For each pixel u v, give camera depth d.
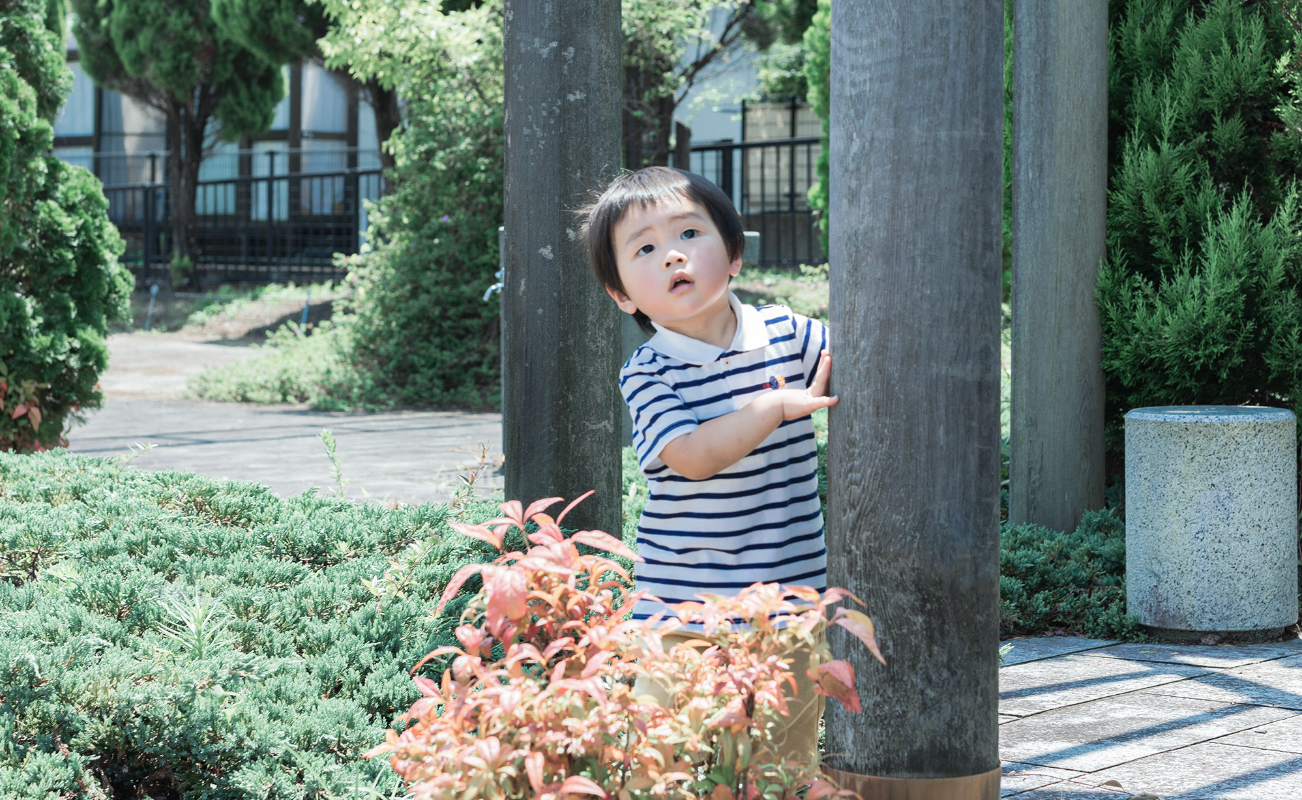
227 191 27.28
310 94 26.88
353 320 13.60
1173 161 5.40
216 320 21.41
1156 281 5.59
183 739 2.79
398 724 2.97
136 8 22.08
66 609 3.25
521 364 3.90
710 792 1.93
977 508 2.20
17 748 2.72
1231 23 5.46
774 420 2.19
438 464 8.62
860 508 2.21
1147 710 3.75
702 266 2.26
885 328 2.17
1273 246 5.09
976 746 2.23
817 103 15.40
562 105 3.80
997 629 2.27
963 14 2.14
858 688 2.24
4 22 7.72
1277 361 5.07
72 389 7.96
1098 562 5.07
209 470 8.28
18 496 4.89
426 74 12.77
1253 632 4.58
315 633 3.35
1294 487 4.63
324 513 4.41
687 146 14.70
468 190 12.83
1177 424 4.51
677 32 13.91
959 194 2.15
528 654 1.88
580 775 1.83
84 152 30.09
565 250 3.83
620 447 4.03
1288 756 3.31
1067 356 5.54
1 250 7.42
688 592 2.30
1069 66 5.45
